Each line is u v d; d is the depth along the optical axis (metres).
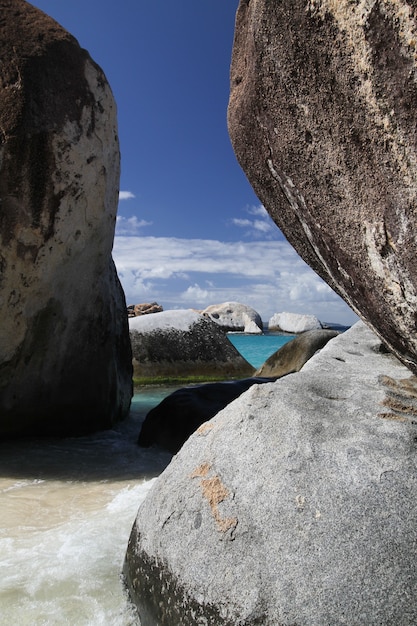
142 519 1.55
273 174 1.55
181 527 1.40
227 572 1.26
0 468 3.00
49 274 3.38
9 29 3.29
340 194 1.30
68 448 3.50
